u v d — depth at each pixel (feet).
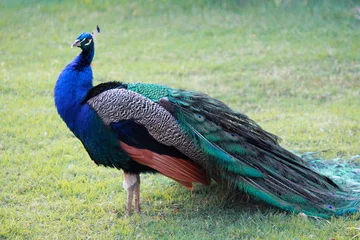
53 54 68.74
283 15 81.56
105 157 31.65
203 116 31.07
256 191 30.27
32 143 43.52
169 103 30.96
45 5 85.87
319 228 29.60
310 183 31.37
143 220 31.89
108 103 30.58
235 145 30.71
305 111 51.88
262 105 53.88
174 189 36.14
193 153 30.37
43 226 31.22
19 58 67.05
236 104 53.98
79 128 31.55
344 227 29.55
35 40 73.92
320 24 78.28
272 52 68.33
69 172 38.75
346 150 41.68
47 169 38.68
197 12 83.25
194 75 61.77
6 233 30.07
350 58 65.00
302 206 30.55
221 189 34.94
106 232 30.53
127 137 30.19
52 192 35.65
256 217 31.42
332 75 60.80
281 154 32.01
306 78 60.03
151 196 35.47
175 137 30.19
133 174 32.30
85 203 34.35
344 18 79.82
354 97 55.06
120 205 33.96
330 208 30.50
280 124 47.91
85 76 32.65
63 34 76.38
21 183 36.50
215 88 57.67
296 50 68.54
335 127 46.68
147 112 30.37
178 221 31.63
